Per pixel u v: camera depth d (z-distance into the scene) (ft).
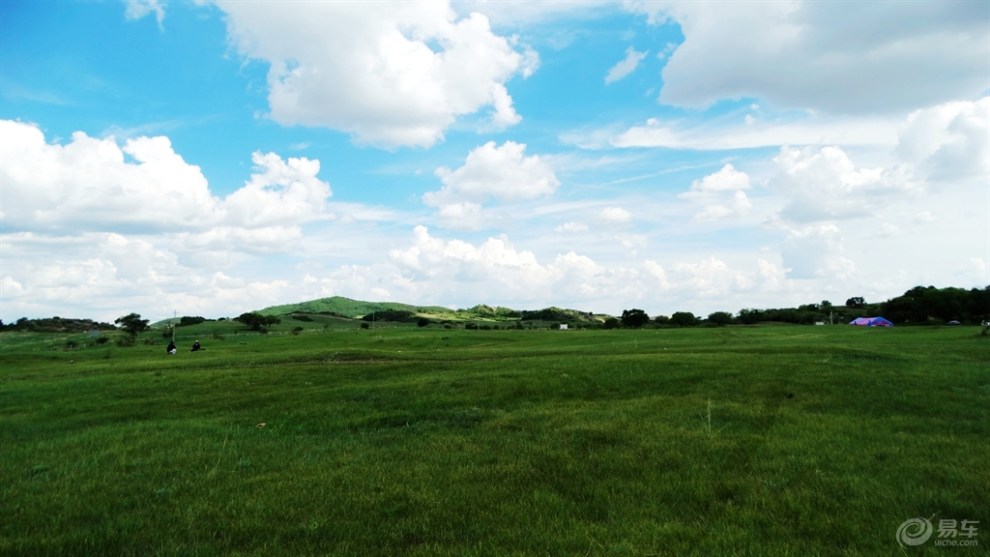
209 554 28.91
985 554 26.63
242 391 95.91
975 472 38.19
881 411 60.75
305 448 53.16
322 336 362.94
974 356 117.60
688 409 64.54
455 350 195.11
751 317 609.01
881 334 258.16
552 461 44.52
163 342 383.65
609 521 32.01
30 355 235.40
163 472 45.19
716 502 34.30
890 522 30.32
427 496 36.73
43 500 38.52
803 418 57.67
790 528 30.04
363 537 30.50
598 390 82.07
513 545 28.94
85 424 73.46
